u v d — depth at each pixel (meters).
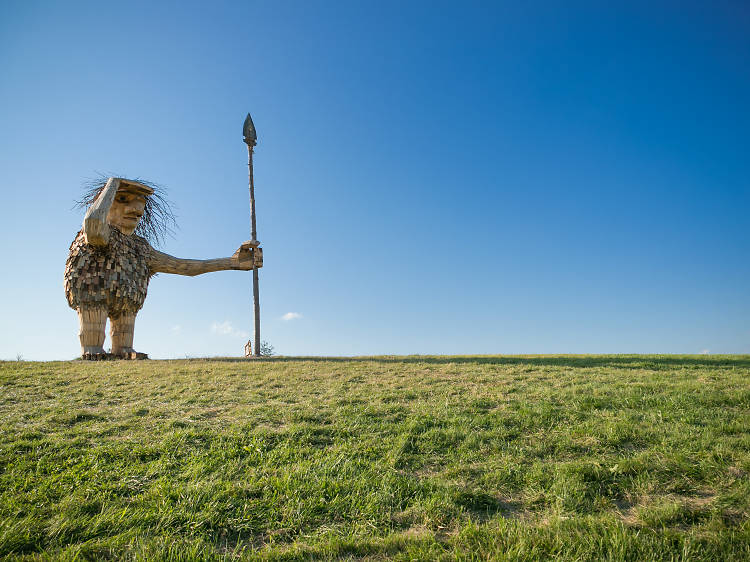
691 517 4.14
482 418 7.13
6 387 9.92
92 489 4.82
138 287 18.34
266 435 6.55
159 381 10.75
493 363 13.86
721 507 4.26
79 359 16.45
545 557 3.60
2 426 6.93
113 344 18.59
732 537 3.75
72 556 3.62
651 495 4.65
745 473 4.97
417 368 12.74
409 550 3.71
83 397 9.04
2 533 3.89
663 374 11.11
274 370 12.49
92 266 17.38
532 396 8.66
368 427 6.90
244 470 5.48
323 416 7.60
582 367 12.67
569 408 7.64
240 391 9.63
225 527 4.25
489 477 5.15
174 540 3.94
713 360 14.37
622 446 5.95
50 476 5.19
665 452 5.52
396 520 4.36
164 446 6.09
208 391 9.64
